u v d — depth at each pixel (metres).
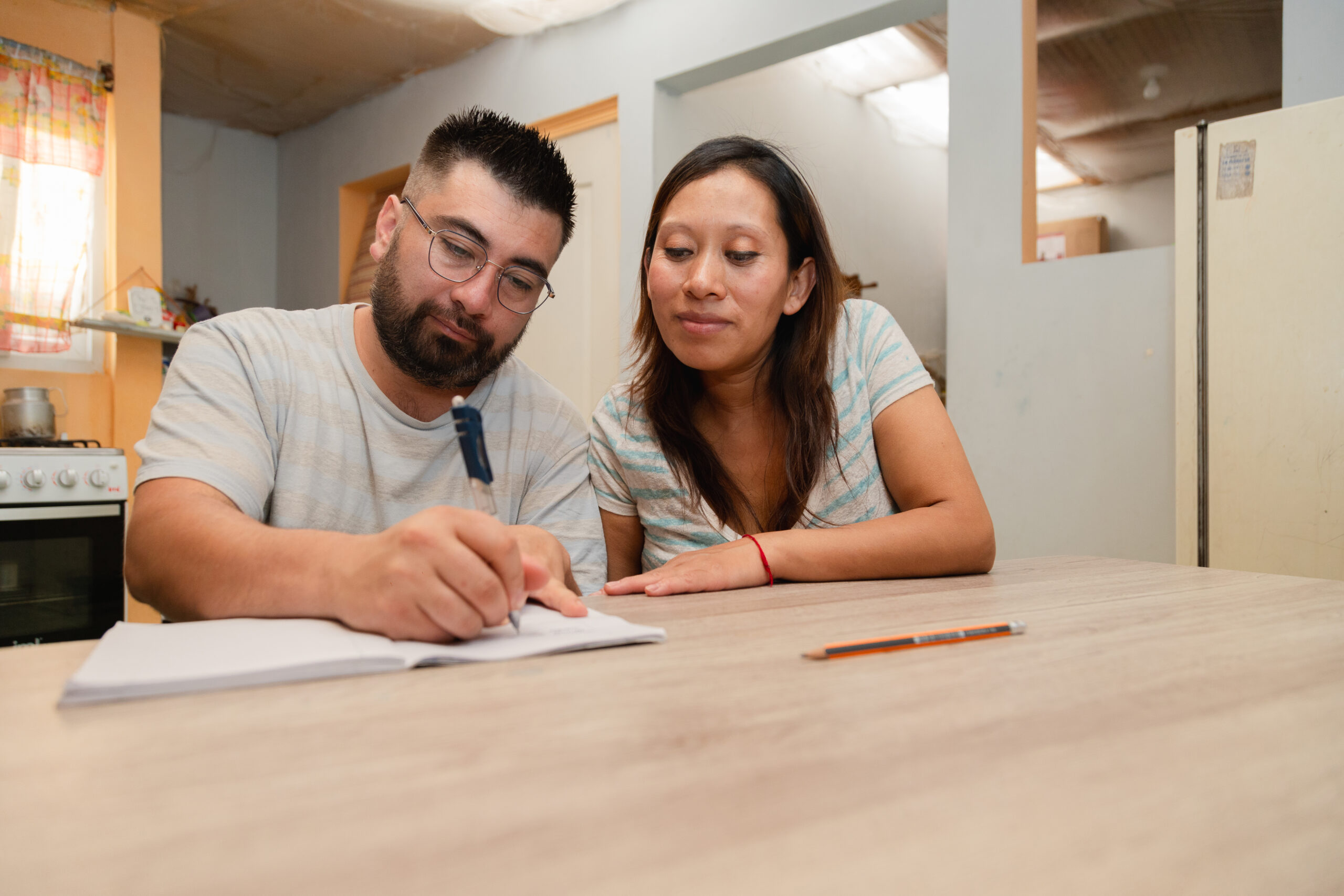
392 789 0.30
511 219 1.03
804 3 2.67
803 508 1.19
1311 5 1.87
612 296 3.24
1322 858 0.26
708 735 0.37
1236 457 1.87
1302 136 1.81
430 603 0.53
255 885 0.23
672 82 3.05
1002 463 2.30
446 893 0.23
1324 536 1.77
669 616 0.69
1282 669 0.49
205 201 4.41
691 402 1.23
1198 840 0.27
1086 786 0.31
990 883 0.24
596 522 1.24
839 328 1.22
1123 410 2.11
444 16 3.30
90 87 3.07
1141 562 1.13
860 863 0.25
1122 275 2.12
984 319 2.34
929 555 0.98
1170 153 5.38
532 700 0.42
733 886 0.23
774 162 1.11
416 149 3.90
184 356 1.02
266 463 0.98
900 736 0.37
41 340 2.91
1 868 0.24
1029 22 2.31
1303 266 1.81
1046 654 0.53
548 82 3.38
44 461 2.25
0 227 2.86
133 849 0.25
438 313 1.04
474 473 0.59
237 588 0.62
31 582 2.21
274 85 3.96
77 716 0.39
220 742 0.35
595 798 0.29
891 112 4.38
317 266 4.41
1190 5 3.53
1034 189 2.35
